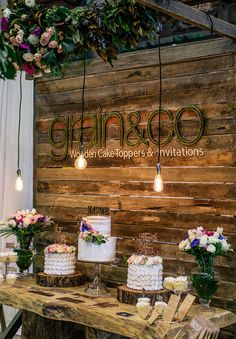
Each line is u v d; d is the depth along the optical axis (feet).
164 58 14.32
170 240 14.21
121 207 15.20
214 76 13.51
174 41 15.65
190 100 13.93
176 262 14.06
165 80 14.39
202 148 13.69
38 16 11.99
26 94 18.15
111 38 12.81
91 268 15.80
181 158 14.06
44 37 11.93
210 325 11.12
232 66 13.21
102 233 14.05
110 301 13.20
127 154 15.12
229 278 13.10
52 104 16.99
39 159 17.30
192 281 12.60
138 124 14.89
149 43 16.01
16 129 18.29
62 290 14.40
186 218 13.94
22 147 18.15
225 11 14.94
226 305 13.09
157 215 14.47
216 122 13.47
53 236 16.88
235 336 13.15
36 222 15.85
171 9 11.07
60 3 15.97
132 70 15.05
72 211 16.38
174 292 12.65
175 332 11.02
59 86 16.78
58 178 16.78
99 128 15.74
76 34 12.33
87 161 16.03
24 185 18.10
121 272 15.06
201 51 13.65
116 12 12.05
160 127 14.47
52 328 15.14
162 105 14.44
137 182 14.89
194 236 12.39
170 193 14.25
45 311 13.01
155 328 11.07
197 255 12.41
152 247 13.61
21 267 16.21
